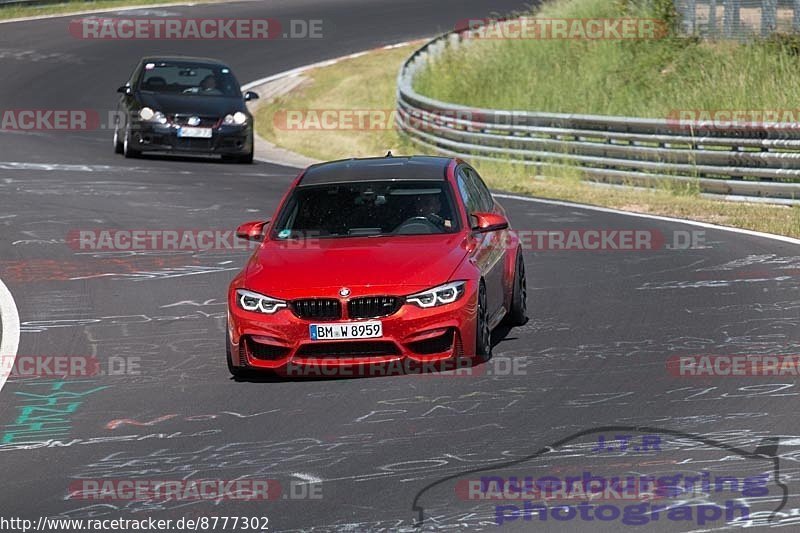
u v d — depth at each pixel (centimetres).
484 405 2848
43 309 4181
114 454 2609
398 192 3566
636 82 9712
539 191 7200
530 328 3672
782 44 8950
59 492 2370
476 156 8562
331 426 2738
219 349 3562
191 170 8025
